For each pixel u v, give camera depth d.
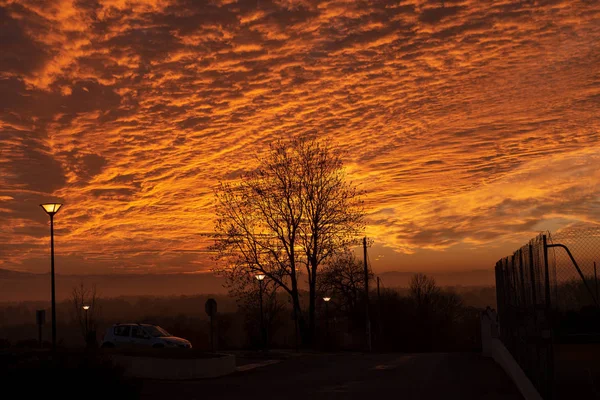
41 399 14.69
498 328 27.28
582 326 20.78
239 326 65.69
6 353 19.50
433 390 17.27
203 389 19.52
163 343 33.97
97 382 15.42
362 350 57.16
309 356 35.69
